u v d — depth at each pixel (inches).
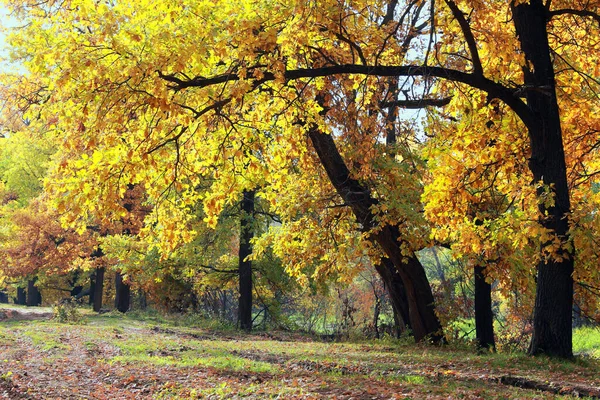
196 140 562.3
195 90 496.1
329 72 536.1
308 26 468.8
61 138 516.7
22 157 1606.8
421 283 788.6
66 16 469.1
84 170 489.4
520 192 550.0
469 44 529.3
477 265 768.9
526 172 605.9
